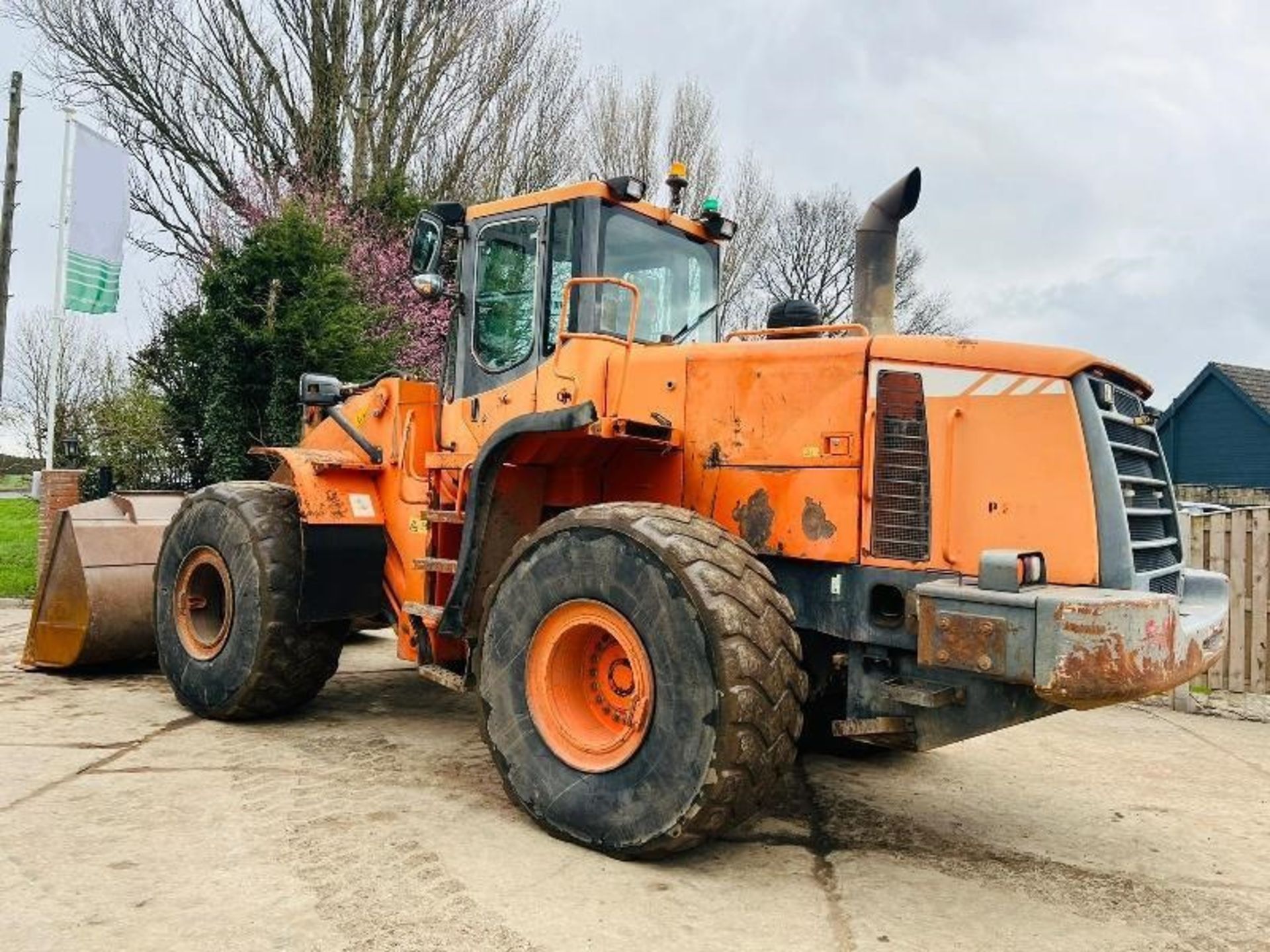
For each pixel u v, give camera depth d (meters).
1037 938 2.91
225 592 4.98
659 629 3.17
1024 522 3.24
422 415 4.95
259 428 11.97
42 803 3.66
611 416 4.06
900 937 2.86
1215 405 28.91
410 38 17.77
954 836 3.83
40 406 21.12
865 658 3.47
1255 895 3.33
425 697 5.82
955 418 3.36
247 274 11.94
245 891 2.93
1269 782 4.78
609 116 19.59
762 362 3.74
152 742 4.58
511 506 4.14
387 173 17.33
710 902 3.01
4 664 6.39
